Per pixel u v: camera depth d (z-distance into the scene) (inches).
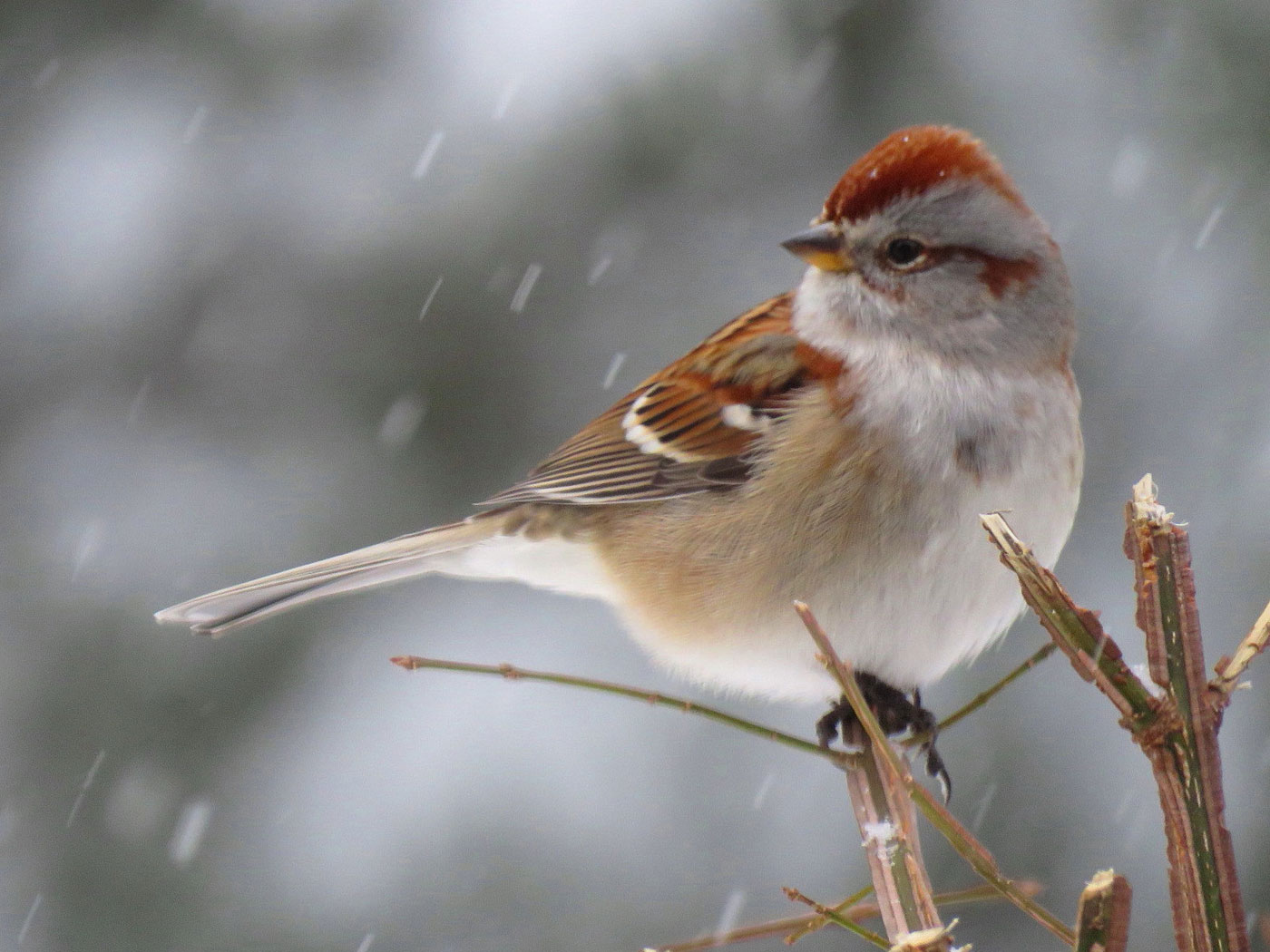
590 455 328.8
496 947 376.2
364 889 382.3
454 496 426.9
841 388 289.7
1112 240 418.6
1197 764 154.7
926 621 284.4
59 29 464.8
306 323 441.7
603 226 441.4
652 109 443.8
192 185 456.4
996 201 285.3
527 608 429.1
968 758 381.4
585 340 434.0
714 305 431.2
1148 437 401.7
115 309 449.4
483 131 450.6
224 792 397.7
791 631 292.7
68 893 380.2
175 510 426.9
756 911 375.6
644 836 386.9
